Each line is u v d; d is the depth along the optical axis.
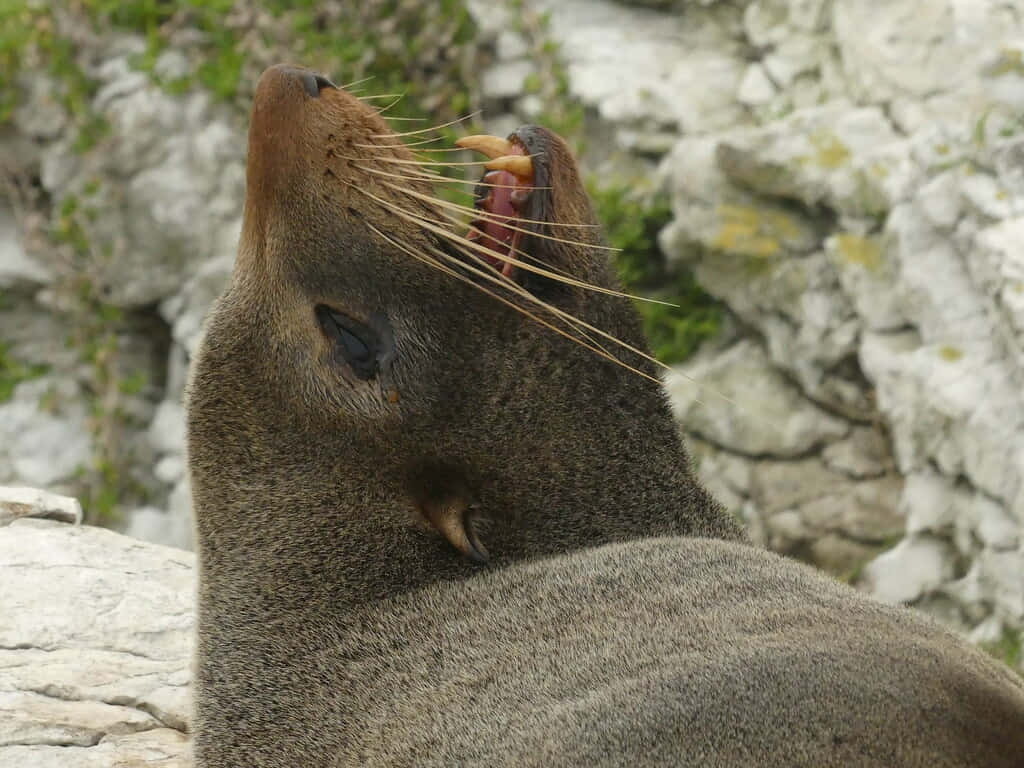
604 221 26.44
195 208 28.58
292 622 9.35
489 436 9.43
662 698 7.44
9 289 29.56
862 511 23.75
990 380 20.67
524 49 28.56
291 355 9.48
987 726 7.25
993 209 20.92
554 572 8.97
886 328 22.98
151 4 29.56
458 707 8.21
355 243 9.48
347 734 8.69
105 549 13.86
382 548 9.38
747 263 25.02
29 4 29.77
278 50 28.61
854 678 7.28
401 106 28.11
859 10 25.06
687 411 25.03
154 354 29.98
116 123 28.70
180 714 11.46
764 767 6.97
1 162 29.42
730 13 28.30
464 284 9.51
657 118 27.03
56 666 11.99
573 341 9.64
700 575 8.66
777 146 24.39
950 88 23.77
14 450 28.84
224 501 9.66
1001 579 20.14
